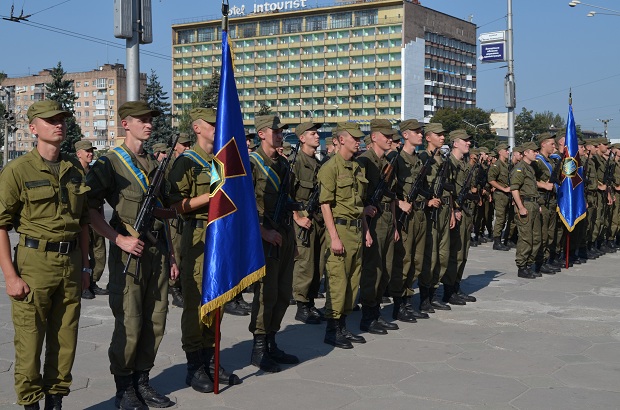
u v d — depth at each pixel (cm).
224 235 543
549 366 639
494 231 1543
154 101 3881
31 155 463
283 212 635
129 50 956
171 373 615
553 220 1205
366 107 9450
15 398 539
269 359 624
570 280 1117
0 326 781
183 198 568
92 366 629
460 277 934
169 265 540
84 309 879
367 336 754
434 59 9819
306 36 9756
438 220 864
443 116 7381
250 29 10119
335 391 566
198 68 10275
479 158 1578
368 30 9381
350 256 699
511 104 2280
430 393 562
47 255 459
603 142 1422
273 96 9988
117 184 519
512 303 930
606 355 677
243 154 562
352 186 692
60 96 5025
